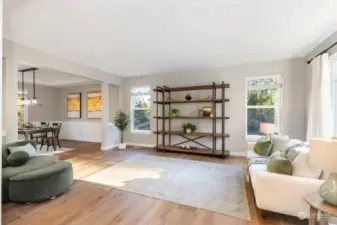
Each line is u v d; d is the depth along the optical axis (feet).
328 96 9.60
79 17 7.98
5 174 7.93
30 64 11.76
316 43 11.04
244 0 6.81
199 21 8.37
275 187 6.36
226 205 7.72
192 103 17.53
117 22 8.44
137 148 18.92
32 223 6.45
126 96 20.88
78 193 8.82
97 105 23.50
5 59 10.30
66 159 14.76
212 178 10.67
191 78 17.60
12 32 9.43
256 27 8.96
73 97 25.12
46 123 21.56
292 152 7.49
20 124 20.65
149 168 12.49
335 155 4.49
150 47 11.64
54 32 9.46
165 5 7.11
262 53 12.89
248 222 6.56
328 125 9.57
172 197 8.41
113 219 6.73
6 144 9.68
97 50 12.12
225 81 16.22
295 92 14.01
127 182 10.09
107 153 16.79
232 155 15.97
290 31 9.41
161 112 19.03
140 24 8.64
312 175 6.19
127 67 16.60
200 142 17.30
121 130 19.13
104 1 6.82
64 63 13.89
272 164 6.99
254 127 15.61
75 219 6.72
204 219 6.75
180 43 11.00
